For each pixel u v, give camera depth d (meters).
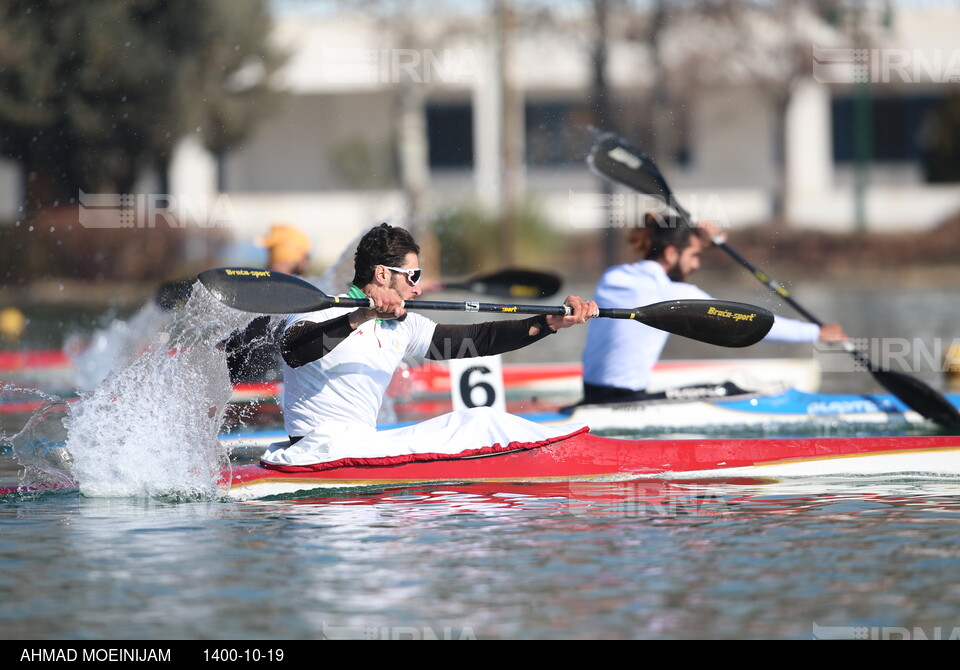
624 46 103.19
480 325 21.80
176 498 20.88
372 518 18.92
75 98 74.56
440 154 123.69
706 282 96.50
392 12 95.19
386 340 21.33
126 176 80.75
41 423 26.92
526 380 39.00
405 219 94.88
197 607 14.26
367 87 106.00
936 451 23.16
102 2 73.88
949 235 107.19
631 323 30.19
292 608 14.19
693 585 14.89
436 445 21.88
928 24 110.94
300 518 18.98
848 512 19.14
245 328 24.44
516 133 96.44
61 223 81.00
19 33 72.00
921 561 15.88
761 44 106.31
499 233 94.88
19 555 16.70
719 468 22.69
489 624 13.56
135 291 80.31
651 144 101.31
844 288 92.00
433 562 16.08
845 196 118.88
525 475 22.08
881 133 126.94
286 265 31.47
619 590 14.72
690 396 30.73
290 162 117.00
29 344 54.47
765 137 123.19
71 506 20.28
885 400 31.34
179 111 79.06
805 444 23.27
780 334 30.05
